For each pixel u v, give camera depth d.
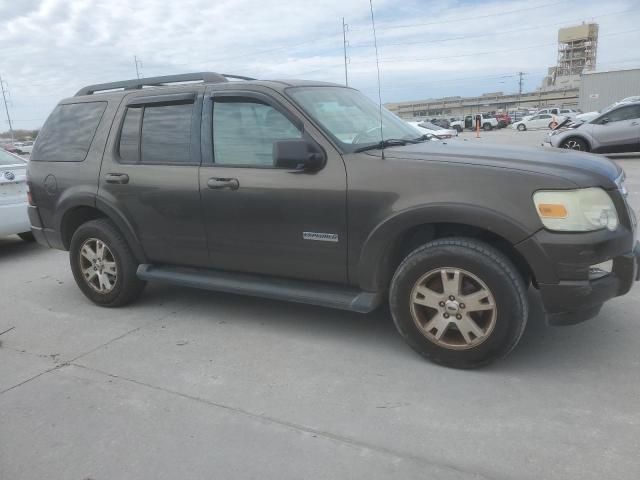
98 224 4.99
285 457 2.79
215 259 4.43
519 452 2.73
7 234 7.48
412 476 2.60
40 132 5.46
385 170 3.61
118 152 4.82
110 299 5.11
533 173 3.29
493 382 3.42
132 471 2.74
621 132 14.94
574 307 3.28
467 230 3.64
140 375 3.76
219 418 3.17
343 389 3.44
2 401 3.49
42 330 4.72
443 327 3.56
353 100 4.61
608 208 3.29
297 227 3.93
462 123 53.44
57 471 2.77
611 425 2.91
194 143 4.39
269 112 4.07
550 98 100.81
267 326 4.52
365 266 3.75
